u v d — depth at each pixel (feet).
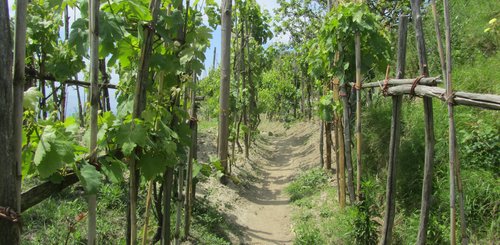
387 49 17.28
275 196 26.55
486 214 12.63
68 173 6.21
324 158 32.04
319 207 21.35
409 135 18.16
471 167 14.03
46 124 6.20
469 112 15.96
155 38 8.69
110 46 7.13
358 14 16.21
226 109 26.48
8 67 4.67
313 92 59.11
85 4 7.04
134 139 7.04
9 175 4.74
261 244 18.44
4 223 4.72
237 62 35.47
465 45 21.61
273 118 92.48
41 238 12.73
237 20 36.55
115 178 6.71
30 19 11.76
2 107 4.64
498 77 16.96
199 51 9.43
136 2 7.12
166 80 9.36
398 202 16.25
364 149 21.04
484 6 22.58
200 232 17.21
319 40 19.74
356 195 18.37
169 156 8.18
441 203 13.69
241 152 38.01
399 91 11.23
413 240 13.39
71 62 11.84
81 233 13.43
